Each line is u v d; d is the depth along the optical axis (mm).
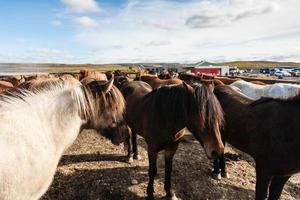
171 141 3740
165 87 3748
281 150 3314
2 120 2008
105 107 2494
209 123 3068
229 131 4156
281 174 3432
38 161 2070
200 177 4809
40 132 2152
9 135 1971
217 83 6422
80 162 5246
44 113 2240
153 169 3887
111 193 4125
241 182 4773
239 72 44781
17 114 2098
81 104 2391
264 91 6738
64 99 2350
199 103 3123
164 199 4074
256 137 3609
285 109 3465
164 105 3578
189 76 9703
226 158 5863
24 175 1980
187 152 5977
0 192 1873
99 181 4430
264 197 3561
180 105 3428
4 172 1872
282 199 4324
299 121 3264
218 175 4773
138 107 4250
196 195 4258
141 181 4578
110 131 2574
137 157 5547
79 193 4062
